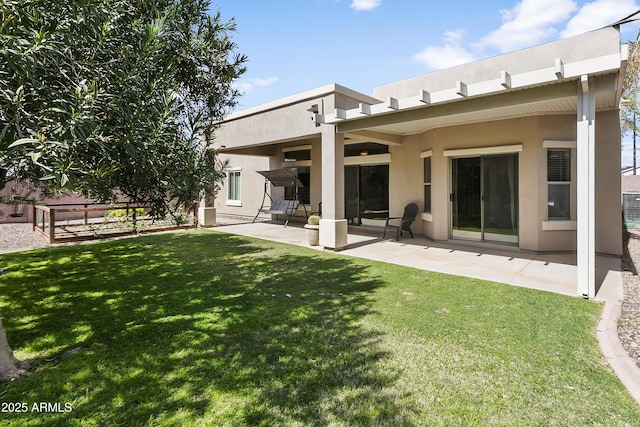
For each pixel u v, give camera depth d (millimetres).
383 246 8828
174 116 4023
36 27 2475
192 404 2561
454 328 3871
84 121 2463
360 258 7430
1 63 2471
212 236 10484
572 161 7938
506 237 8562
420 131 10055
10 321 4098
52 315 4281
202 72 4852
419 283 5566
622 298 4867
